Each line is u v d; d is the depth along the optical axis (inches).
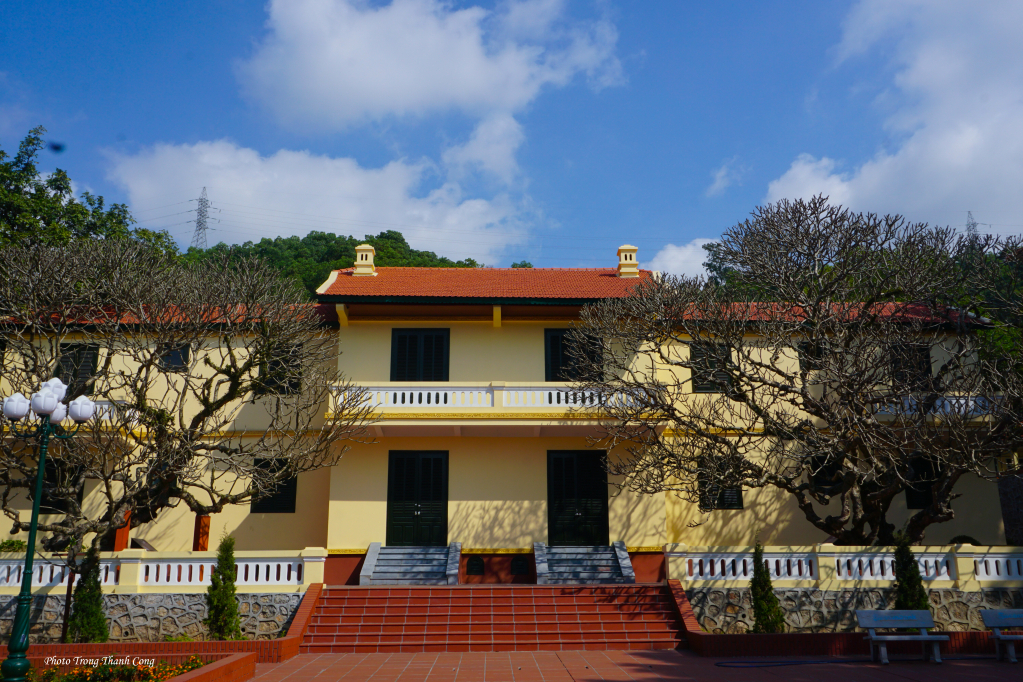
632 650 637.3
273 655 584.1
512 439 876.0
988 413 733.9
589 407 828.0
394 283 968.3
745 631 681.0
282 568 693.9
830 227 755.4
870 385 735.1
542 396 844.0
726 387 765.9
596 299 871.7
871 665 559.8
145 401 725.3
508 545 843.4
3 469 706.8
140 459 697.6
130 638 661.3
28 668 424.2
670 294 799.7
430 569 796.0
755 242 768.3
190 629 666.2
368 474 859.4
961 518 895.1
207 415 753.6
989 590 682.2
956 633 613.9
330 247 2581.2
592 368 855.1
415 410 829.2
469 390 842.2
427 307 903.1
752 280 777.6
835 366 724.7
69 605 642.2
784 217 768.9
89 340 811.4
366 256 1021.2
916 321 785.6
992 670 536.1
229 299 772.6
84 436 778.8
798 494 757.9
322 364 890.7
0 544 792.9
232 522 882.1
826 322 751.1
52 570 691.4
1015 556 691.4
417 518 850.1
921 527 764.6
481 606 690.2
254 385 784.9
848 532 764.0
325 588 710.5
